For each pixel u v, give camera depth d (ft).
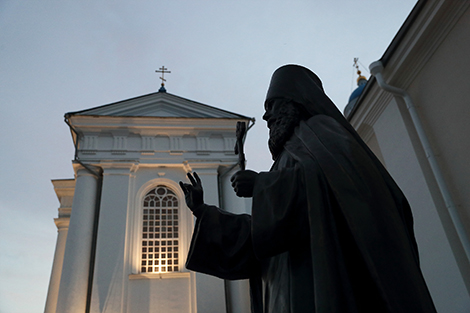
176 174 60.39
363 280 4.14
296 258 4.51
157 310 49.39
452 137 23.40
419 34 24.98
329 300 3.76
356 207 4.24
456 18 23.30
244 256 5.98
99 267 50.16
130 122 62.49
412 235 5.01
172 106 67.36
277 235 4.36
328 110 6.01
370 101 30.30
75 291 48.57
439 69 24.67
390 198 4.59
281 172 4.85
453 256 21.30
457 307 20.83
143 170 59.82
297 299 4.24
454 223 21.77
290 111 6.06
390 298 3.78
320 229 4.16
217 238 6.11
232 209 58.54
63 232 65.16
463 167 22.44
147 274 51.24
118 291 48.96
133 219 55.26
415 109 25.81
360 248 4.03
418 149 25.43
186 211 57.06
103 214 54.08
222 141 64.23
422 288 3.98
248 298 51.60
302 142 5.39
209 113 67.56
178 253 54.60
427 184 23.90
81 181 56.59
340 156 4.70
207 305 50.34
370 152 5.54
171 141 62.64
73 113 60.90
